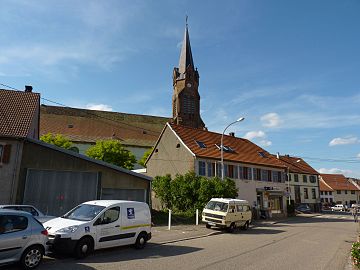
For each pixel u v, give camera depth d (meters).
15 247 8.02
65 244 9.66
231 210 20.22
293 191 55.53
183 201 27.56
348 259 11.88
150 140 58.44
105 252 11.17
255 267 9.68
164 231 18.22
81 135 52.66
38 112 24.66
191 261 10.17
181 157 32.16
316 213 50.84
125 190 21.50
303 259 11.46
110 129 57.44
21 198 18.02
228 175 32.81
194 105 60.78
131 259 10.12
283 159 59.47
